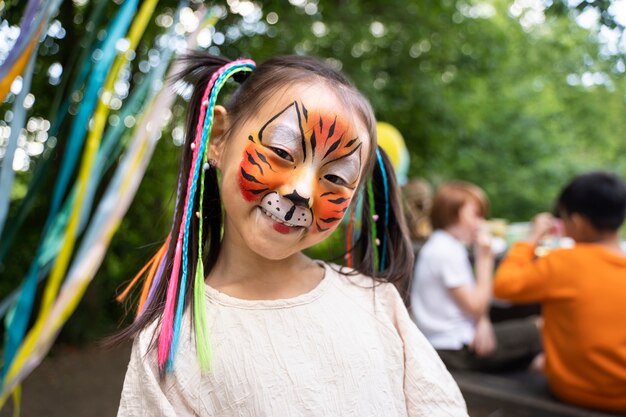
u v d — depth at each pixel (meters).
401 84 6.43
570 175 10.59
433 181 7.36
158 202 5.11
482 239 2.96
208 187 1.20
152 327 1.06
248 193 1.03
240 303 1.09
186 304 1.08
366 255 1.33
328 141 1.04
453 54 6.54
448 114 6.71
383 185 1.35
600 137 10.58
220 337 1.05
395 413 1.11
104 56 1.06
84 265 0.99
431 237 3.08
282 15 4.57
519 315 3.82
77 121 1.04
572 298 2.34
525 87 9.05
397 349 1.17
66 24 2.62
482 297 2.87
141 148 1.06
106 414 3.64
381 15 6.03
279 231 1.03
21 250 4.50
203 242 1.21
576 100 9.62
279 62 1.15
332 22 5.52
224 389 1.02
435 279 2.92
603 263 2.33
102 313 5.22
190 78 1.21
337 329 1.11
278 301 1.11
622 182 2.42
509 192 10.47
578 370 2.35
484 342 2.82
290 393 1.04
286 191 1.01
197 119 1.19
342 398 1.06
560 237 2.66
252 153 1.04
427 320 2.93
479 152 9.02
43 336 0.97
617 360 2.27
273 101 1.06
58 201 1.04
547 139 10.14
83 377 4.26
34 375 4.24
